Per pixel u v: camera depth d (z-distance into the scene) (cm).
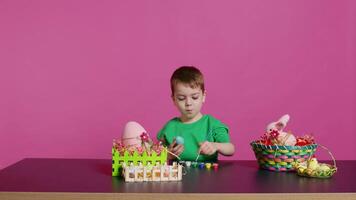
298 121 343
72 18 336
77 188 145
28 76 337
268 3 340
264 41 341
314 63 343
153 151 168
